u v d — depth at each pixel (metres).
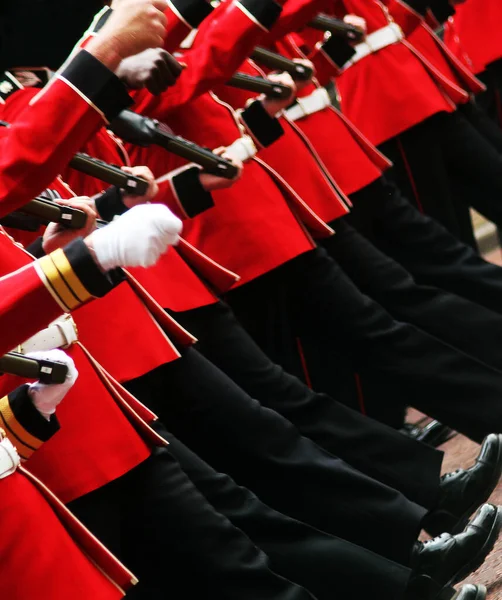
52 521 7.01
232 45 10.57
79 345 8.27
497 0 18.12
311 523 10.18
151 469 8.53
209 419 9.82
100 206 9.70
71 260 6.28
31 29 9.84
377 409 13.90
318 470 10.14
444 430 14.33
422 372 12.03
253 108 11.55
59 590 6.90
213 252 11.38
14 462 6.96
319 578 9.59
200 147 10.45
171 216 6.07
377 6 14.48
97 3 9.95
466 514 11.36
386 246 13.71
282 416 10.48
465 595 9.70
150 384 9.56
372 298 12.73
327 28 13.84
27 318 6.41
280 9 10.60
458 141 14.64
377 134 14.50
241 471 10.07
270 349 11.90
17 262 8.16
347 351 12.11
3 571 6.87
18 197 6.86
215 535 8.59
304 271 11.61
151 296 9.92
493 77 18.36
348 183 13.30
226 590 8.62
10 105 9.78
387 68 14.44
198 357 9.80
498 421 12.05
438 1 15.68
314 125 13.35
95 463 8.16
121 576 7.22
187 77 10.70
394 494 10.29
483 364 12.23
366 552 9.76
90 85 6.90
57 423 7.35
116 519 8.48
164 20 7.05
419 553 10.16
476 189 14.97
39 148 6.81
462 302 12.84
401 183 14.88
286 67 12.34
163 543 8.59
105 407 8.25
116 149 10.76
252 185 11.37
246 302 11.67
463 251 13.64
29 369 6.99
